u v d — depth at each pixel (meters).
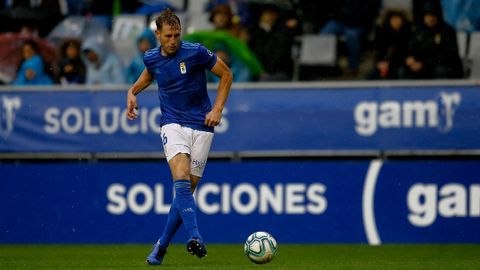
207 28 46.78
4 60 46.38
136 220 41.56
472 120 40.12
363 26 45.34
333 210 40.56
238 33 45.09
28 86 42.44
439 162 40.09
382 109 40.56
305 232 40.62
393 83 40.62
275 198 40.81
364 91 40.75
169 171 41.38
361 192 40.44
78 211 41.94
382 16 45.09
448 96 40.28
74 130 42.03
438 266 27.05
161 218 41.41
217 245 39.84
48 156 42.72
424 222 40.16
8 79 46.31
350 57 45.22
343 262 29.45
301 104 41.00
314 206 40.69
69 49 45.22
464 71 44.22
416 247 37.97
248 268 25.30
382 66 43.41
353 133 40.75
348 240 40.41
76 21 46.97
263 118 41.19
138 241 41.47
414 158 41.84
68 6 47.38
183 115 25.80
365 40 45.28
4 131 42.38
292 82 43.03
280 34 44.50
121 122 41.81
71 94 42.09
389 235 40.25
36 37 46.75
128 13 47.28
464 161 39.97
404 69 43.03
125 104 41.75
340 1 45.50
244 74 44.38
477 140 40.09
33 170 42.34
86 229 41.84
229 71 25.94
